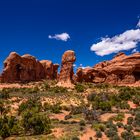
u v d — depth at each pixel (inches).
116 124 1544.0
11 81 3570.4
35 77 3897.6
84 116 1787.6
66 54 3127.5
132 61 3221.0
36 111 1983.3
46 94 2684.5
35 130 1427.2
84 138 1317.7
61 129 1471.5
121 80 3201.3
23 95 2736.2
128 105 2098.9
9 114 2016.5
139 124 1565.0
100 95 2429.9
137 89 2829.7
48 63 4323.3
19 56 3661.4
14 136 1393.9
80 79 3398.1
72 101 2340.1
